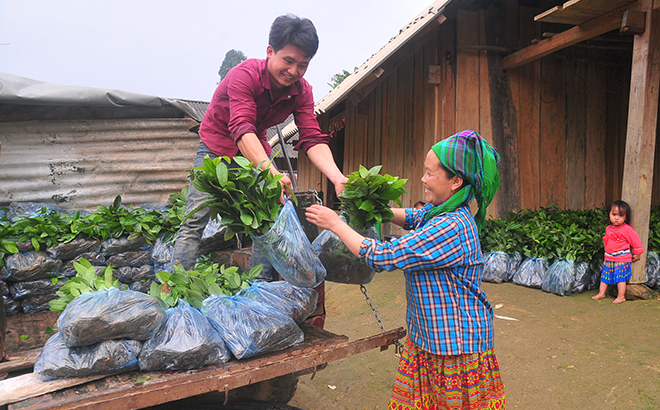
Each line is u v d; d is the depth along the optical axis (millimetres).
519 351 3846
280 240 1910
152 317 1708
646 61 4648
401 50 6730
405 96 7848
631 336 3826
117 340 1662
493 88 7188
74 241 3443
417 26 6078
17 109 4164
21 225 3363
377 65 6270
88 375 1613
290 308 2141
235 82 2455
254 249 2754
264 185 1922
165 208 4391
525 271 5645
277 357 1894
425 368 1861
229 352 1849
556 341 3928
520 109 7324
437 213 1911
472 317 1799
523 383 3375
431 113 7148
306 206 2537
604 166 7961
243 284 2355
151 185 4918
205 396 2566
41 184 4379
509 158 7199
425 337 1823
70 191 4523
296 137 10945
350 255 2193
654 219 6133
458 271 1801
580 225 6168
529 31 7406
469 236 1795
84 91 4227
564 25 7617
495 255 6004
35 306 3246
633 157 4758
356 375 3953
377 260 1738
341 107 10758
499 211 7082
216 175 1879
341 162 11500
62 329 1590
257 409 2307
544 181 7457
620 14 5016
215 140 2762
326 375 4027
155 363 1687
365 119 9180
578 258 5262
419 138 7438
